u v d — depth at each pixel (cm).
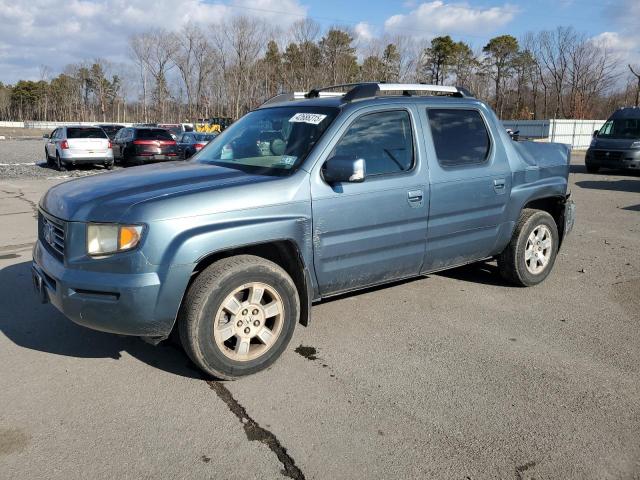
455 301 523
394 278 455
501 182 501
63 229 346
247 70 7194
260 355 368
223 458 286
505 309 503
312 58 6384
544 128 3503
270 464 281
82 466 279
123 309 329
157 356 404
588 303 521
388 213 421
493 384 363
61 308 345
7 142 4772
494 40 7038
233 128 491
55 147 1978
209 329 344
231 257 360
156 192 350
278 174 386
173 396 347
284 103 481
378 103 427
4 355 404
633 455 290
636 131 1727
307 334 443
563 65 5841
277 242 375
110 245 330
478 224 491
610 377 374
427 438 303
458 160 473
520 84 7038
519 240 535
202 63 8338
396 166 430
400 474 274
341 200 395
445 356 405
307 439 302
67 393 350
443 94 502
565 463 283
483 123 499
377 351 412
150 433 307
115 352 410
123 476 271
